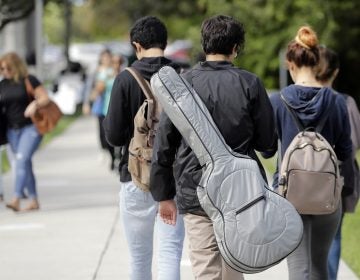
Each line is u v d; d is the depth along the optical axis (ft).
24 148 75.46
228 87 34.83
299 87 39.22
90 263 58.18
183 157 34.83
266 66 197.26
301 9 189.57
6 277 54.65
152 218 40.96
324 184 37.70
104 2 349.00
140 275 41.73
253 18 195.00
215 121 34.78
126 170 40.93
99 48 404.57
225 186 33.45
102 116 104.94
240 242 33.37
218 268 35.45
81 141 155.12
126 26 404.36
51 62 345.92
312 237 39.65
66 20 303.89
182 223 39.78
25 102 74.64
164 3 309.42
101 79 104.01
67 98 110.52
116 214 76.95
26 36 258.57
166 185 35.88
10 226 71.87
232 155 33.78
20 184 76.84
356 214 76.43
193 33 215.72
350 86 214.48
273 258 33.60
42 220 74.28
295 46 40.16
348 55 201.16
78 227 70.95
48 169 114.73
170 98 33.88
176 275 39.60
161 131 35.06
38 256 60.54
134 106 40.22
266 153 39.58
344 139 39.86
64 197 88.17
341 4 188.55
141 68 40.34
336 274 46.55
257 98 35.06
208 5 201.05
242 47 36.09
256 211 33.40
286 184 37.91
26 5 180.65
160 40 40.78
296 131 39.09
